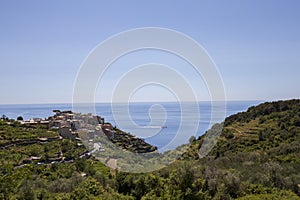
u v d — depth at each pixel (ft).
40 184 47.88
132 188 43.75
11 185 46.62
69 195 43.45
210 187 46.80
